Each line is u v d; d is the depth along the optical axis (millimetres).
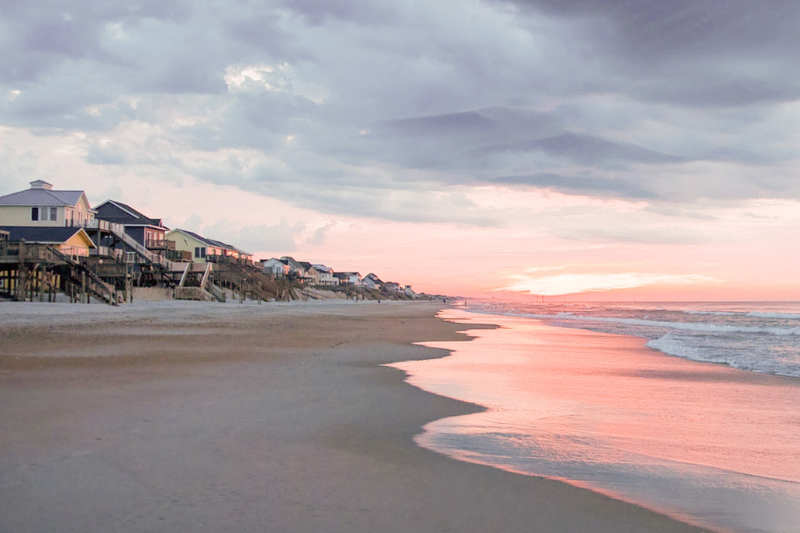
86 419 8055
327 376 13352
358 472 6125
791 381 14750
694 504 5426
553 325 45344
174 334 22750
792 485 6117
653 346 25359
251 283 75812
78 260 43781
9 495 5082
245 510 4930
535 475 6211
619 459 7016
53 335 19969
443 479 5969
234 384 11602
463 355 20109
